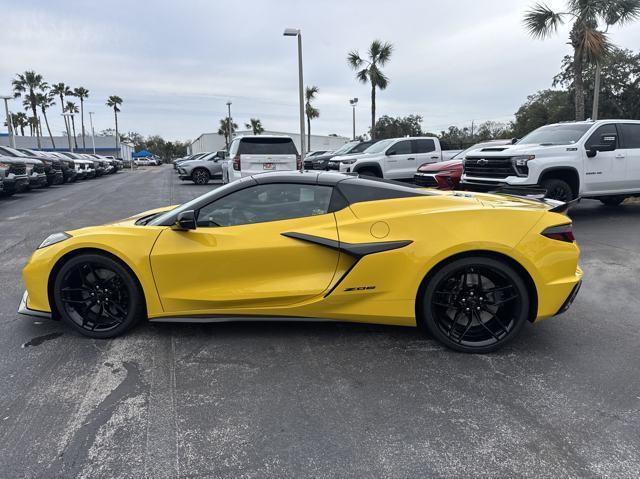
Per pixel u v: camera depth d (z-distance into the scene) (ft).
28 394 9.27
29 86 197.06
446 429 8.10
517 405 8.81
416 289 10.73
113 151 257.14
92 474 7.04
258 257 11.02
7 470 7.11
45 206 41.81
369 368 10.27
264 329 12.32
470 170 29.19
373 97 92.53
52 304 11.92
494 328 11.02
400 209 11.09
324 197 11.44
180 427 8.20
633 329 12.35
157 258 11.13
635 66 103.19
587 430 8.02
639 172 28.04
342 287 10.82
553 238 10.66
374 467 7.17
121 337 11.87
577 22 46.88
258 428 8.16
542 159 25.82
